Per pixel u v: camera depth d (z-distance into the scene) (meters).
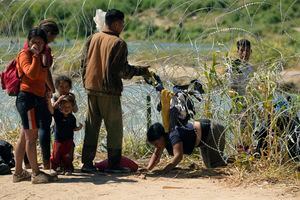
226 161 20.05
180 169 20.12
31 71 17.70
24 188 17.94
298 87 19.97
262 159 19.25
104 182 18.45
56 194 17.36
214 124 19.81
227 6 22.42
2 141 20.45
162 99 19.42
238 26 22.28
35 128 18.14
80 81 22.80
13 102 24.55
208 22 22.41
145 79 19.70
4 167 19.44
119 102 19.36
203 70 21.17
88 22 24.02
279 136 19.20
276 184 18.03
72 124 19.48
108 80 19.05
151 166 19.75
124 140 22.72
